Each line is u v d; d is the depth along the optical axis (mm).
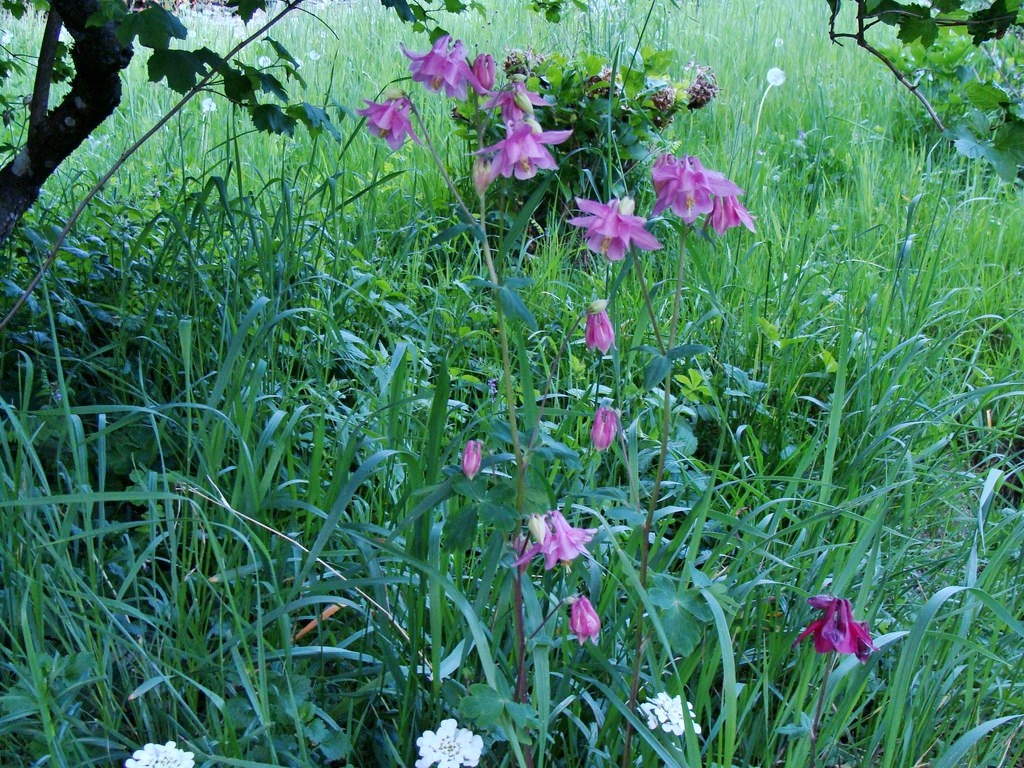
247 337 2812
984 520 2492
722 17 8102
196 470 2564
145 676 1832
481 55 1438
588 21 5836
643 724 1717
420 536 1783
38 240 2805
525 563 1571
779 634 2059
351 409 2783
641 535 1953
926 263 3961
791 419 3092
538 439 1654
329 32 7559
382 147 4910
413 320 3398
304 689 1818
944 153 5555
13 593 1869
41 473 1937
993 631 2172
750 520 2273
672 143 4883
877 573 2326
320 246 3410
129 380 2805
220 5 8344
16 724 1726
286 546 2166
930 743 2033
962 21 1949
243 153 5203
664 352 1576
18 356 2760
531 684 1907
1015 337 3553
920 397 3076
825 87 6551
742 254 3967
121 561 2270
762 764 1952
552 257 3992
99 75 2598
